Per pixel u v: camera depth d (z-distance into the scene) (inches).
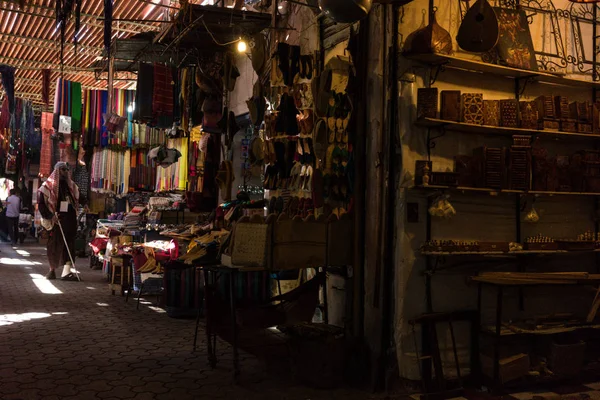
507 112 164.4
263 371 170.9
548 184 171.5
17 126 403.2
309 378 158.2
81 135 338.3
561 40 189.3
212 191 293.3
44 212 353.4
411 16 161.5
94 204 482.0
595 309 171.6
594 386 164.7
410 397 152.2
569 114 176.2
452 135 165.9
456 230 166.7
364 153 172.7
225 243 172.9
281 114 207.5
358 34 173.8
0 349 184.1
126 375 160.7
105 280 364.8
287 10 231.3
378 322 162.7
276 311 184.7
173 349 191.8
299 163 207.5
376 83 167.6
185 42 253.8
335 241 169.6
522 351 171.5
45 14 339.0
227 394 148.1
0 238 713.0
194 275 244.5
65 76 466.6
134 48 273.7
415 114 158.7
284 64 192.7
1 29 370.3
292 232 161.6
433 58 154.9
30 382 151.0
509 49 173.3
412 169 158.7
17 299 280.5
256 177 286.4
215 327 175.8
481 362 161.9
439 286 162.7
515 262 176.7
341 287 187.2
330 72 174.9
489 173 162.1
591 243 174.9
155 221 317.7
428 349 158.2
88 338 203.2
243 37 239.9
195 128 318.3
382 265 163.0
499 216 174.7
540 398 152.6
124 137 346.3
